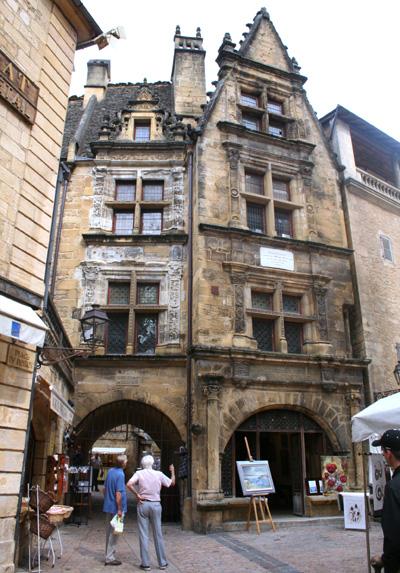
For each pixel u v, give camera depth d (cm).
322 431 1384
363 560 771
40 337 680
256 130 1677
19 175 792
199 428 1223
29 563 692
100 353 1388
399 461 363
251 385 1310
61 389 1147
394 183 2042
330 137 1895
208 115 1595
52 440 1161
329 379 1401
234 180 1523
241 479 1117
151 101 1725
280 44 1872
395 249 1819
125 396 1338
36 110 850
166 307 1430
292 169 1659
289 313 1467
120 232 1553
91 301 1429
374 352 1553
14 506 688
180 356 1358
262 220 1582
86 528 1176
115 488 776
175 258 1485
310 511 1259
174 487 1391
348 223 1695
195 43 2062
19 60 831
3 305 649
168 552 886
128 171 1602
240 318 1373
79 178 1591
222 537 1049
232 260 1420
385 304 1670
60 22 961
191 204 1513
